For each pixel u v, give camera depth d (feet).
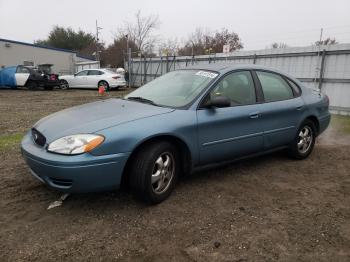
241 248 8.97
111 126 10.33
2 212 10.59
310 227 10.18
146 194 10.86
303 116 16.15
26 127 25.04
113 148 10.00
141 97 13.66
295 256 8.69
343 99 33.86
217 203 11.64
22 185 12.75
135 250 8.77
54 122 11.31
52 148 9.98
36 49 98.89
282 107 14.97
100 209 10.94
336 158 17.47
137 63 79.77
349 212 11.23
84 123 10.65
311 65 36.29
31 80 67.51
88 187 9.90
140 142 10.42
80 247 8.82
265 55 41.45
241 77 14.01
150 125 10.76
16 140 20.11
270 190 12.95
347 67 33.14
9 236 9.24
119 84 69.26
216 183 13.48
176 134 11.25
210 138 12.32
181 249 8.86
